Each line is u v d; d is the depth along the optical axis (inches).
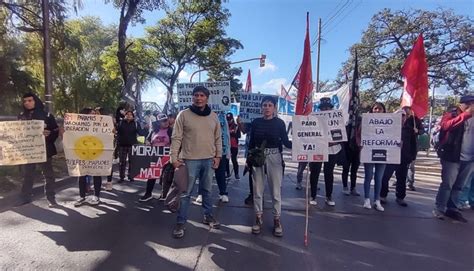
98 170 255.1
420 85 288.2
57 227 209.5
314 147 198.5
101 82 1214.3
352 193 323.3
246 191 326.3
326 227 225.6
